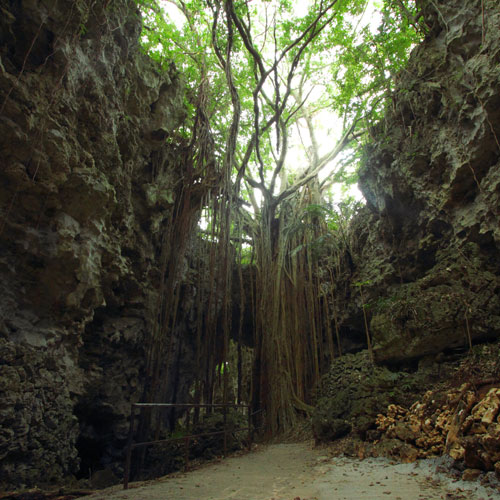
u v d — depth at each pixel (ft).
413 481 10.44
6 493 13.33
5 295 16.06
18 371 15.64
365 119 30.48
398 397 16.47
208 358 28.89
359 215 36.11
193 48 32.19
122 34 21.40
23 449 15.43
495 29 17.51
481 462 9.58
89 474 24.58
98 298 20.58
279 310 34.32
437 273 19.54
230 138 29.25
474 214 19.84
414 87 24.22
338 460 15.29
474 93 18.21
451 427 11.83
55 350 18.21
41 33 16.19
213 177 31.53
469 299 17.40
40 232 17.02
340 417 19.92
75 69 17.72
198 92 31.04
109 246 21.97
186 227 29.71
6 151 15.10
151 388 24.88
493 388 11.61
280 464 16.58
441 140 21.76
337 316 35.70
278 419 30.37
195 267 36.60
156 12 27.76
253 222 40.11
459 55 20.58
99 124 19.88
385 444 14.35
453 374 15.67
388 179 26.55
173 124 28.73
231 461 17.83
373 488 10.11
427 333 17.49
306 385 32.17
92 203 18.53
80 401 24.02
